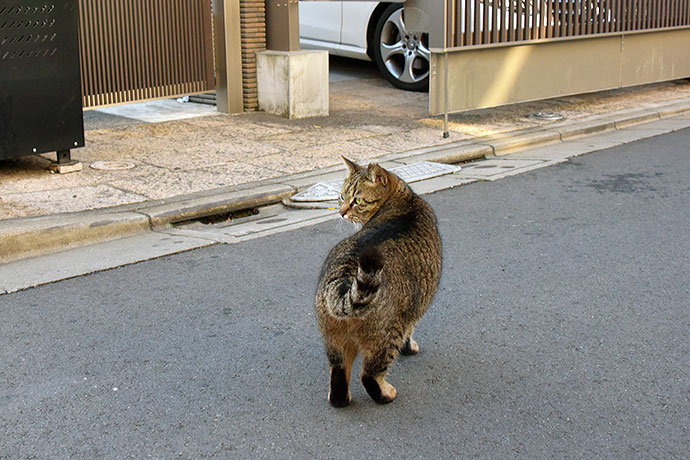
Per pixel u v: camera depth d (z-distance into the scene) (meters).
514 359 4.68
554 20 11.95
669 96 13.97
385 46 14.12
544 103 13.24
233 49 11.63
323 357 4.73
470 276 5.97
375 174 4.80
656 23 13.79
